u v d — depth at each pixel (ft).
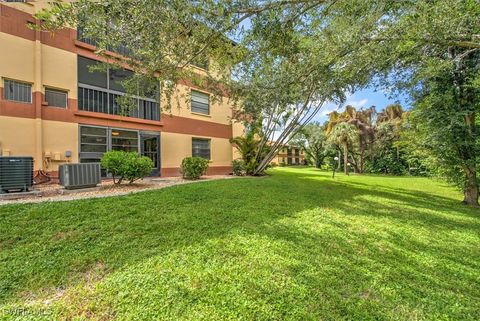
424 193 40.14
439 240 16.28
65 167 24.08
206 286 9.18
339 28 13.42
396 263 12.32
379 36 13.20
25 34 28.66
